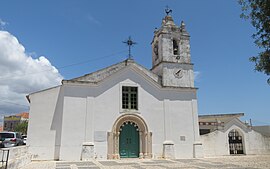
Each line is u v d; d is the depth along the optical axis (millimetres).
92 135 18641
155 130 20250
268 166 14352
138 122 20109
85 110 19016
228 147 22641
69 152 18016
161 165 15109
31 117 18766
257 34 8938
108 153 18656
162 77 21922
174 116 21000
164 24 23484
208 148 22016
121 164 15594
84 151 18109
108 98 19672
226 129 22938
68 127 18375
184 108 21438
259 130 28484
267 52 8750
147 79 20969
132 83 20562
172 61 22406
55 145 18625
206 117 28000
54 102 19375
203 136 22203
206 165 15078
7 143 20031
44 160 18062
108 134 19000
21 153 14422
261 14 8633
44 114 19016
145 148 19594
